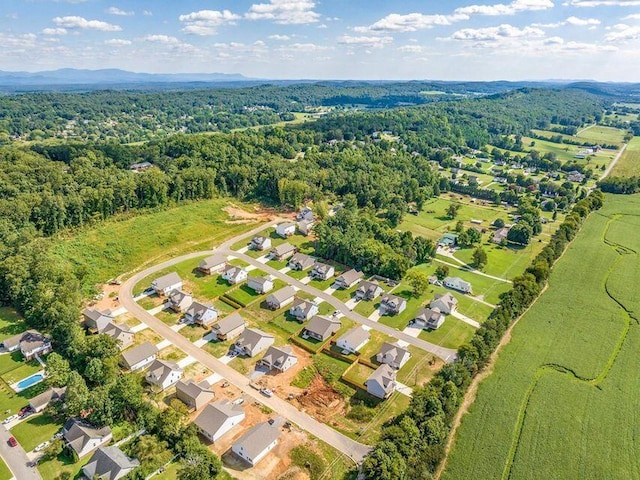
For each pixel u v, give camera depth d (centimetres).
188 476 5869
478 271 12888
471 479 6344
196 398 7406
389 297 10631
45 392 7381
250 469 6334
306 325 9788
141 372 8306
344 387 8119
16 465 6216
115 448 6347
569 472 6450
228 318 9600
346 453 6675
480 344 8619
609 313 10619
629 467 6544
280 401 7731
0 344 8750
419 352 9088
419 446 6494
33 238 11838
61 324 8644
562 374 8562
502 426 7275
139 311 10250
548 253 12850
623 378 8456
